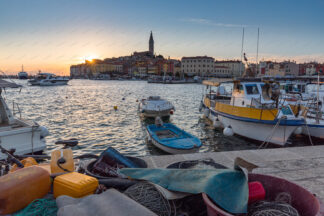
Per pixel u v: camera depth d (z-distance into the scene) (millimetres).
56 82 95688
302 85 21344
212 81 18984
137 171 3037
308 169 4922
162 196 2504
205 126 19156
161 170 2932
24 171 2855
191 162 3607
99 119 22797
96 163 3666
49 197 2955
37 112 27594
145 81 156875
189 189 2443
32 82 91938
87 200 2467
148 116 23000
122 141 14992
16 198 2629
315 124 13289
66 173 3104
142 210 2170
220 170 2752
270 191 2652
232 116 14602
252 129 13758
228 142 14422
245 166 2650
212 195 2309
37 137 9422
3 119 9195
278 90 13266
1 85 8836
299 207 2445
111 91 66938
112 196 2465
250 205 2371
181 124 20203
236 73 153000
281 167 5012
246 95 14641
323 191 3988
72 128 18828
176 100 41844
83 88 81438
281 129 12445
